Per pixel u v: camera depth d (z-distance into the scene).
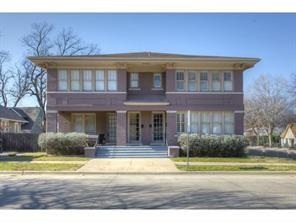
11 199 12.14
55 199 12.12
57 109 29.66
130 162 23.84
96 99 29.83
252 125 68.94
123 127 29.69
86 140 27.97
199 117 30.19
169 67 29.98
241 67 30.14
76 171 19.98
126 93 30.22
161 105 29.88
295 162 24.66
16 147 33.00
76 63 29.67
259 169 20.81
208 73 30.25
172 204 11.23
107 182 16.48
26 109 60.69
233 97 30.12
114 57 29.48
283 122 66.19
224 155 27.91
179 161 24.38
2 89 55.59
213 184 15.82
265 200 11.91
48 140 27.67
